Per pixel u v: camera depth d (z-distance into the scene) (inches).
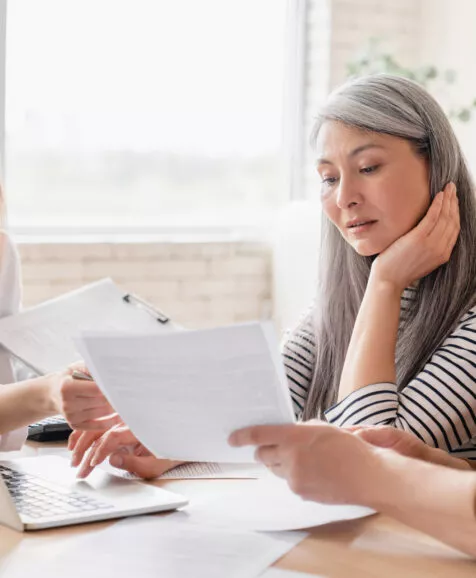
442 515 42.3
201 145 188.4
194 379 43.8
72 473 57.6
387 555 44.4
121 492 53.4
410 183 65.9
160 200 186.2
